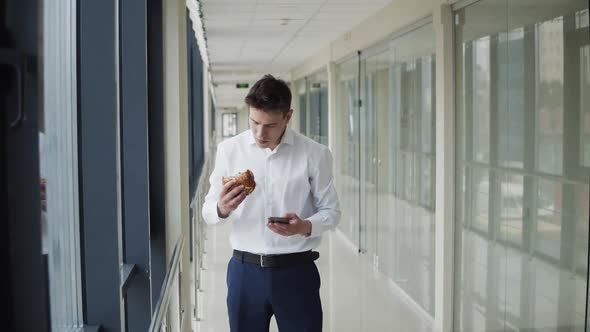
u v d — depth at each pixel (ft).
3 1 3.63
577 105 10.80
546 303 12.01
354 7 22.54
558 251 11.53
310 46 35.63
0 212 3.72
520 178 12.92
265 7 22.49
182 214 13.48
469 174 15.56
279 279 8.68
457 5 15.83
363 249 27.61
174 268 8.98
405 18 19.61
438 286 17.02
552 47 11.55
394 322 18.07
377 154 24.82
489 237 14.48
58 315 6.35
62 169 6.43
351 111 30.12
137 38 9.73
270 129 8.20
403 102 20.83
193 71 30.55
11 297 3.79
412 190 19.93
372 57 25.54
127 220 9.60
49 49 5.88
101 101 6.70
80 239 6.78
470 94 15.35
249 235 8.74
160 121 11.99
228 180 8.21
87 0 6.64
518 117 12.94
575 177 10.91
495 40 13.89
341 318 18.40
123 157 9.64
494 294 14.32
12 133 3.67
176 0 12.88
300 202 8.80
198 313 18.35
